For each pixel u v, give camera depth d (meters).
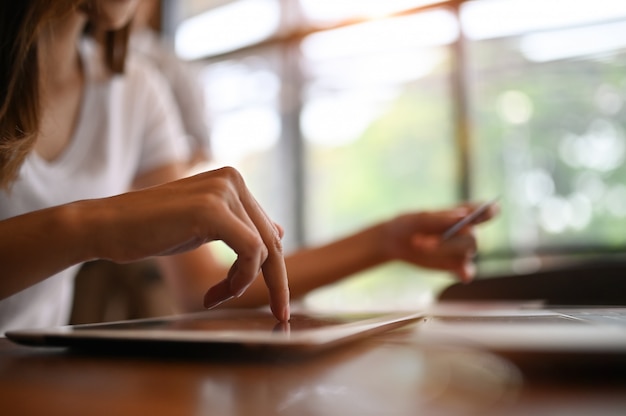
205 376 0.29
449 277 4.37
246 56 4.74
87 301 1.17
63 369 0.31
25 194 0.74
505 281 1.07
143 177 1.03
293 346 0.30
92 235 0.44
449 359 0.32
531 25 3.83
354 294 4.56
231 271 0.44
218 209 0.42
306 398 0.24
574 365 0.25
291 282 0.88
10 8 0.59
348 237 0.93
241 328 0.38
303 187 4.60
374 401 0.23
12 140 0.59
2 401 0.24
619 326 0.34
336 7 4.32
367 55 4.36
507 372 0.26
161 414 0.22
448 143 4.05
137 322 0.45
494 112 3.92
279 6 4.55
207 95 4.86
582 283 1.04
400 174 4.61
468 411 0.21
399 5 4.08
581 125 3.94
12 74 0.59
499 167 3.92
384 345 0.38
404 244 0.90
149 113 1.02
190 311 0.95
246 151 4.81
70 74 0.83
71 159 0.81
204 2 4.83
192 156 2.23
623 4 3.71
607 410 0.20
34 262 0.44
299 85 4.61
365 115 4.57
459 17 3.91
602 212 3.96
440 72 4.09
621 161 3.93
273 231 0.47
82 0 0.62
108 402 0.24
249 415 0.21
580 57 3.85
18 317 0.76
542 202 3.95
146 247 0.44
